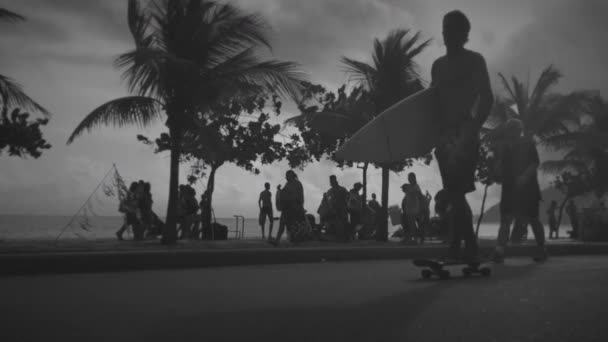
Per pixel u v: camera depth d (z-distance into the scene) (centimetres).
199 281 438
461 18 464
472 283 391
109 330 229
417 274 496
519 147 708
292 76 1253
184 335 217
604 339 203
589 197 2917
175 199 1201
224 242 1300
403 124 461
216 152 1274
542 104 2634
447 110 460
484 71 460
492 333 215
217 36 1244
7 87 1269
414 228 1390
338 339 208
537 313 254
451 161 448
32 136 1151
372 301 304
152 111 1195
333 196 1522
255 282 424
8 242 1087
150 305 298
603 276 428
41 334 222
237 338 212
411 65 1869
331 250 778
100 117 1154
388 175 1764
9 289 387
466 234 455
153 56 1081
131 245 1038
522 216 709
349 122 1944
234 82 1220
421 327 227
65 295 348
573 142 2869
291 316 257
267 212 1806
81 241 1180
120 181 1289
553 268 545
